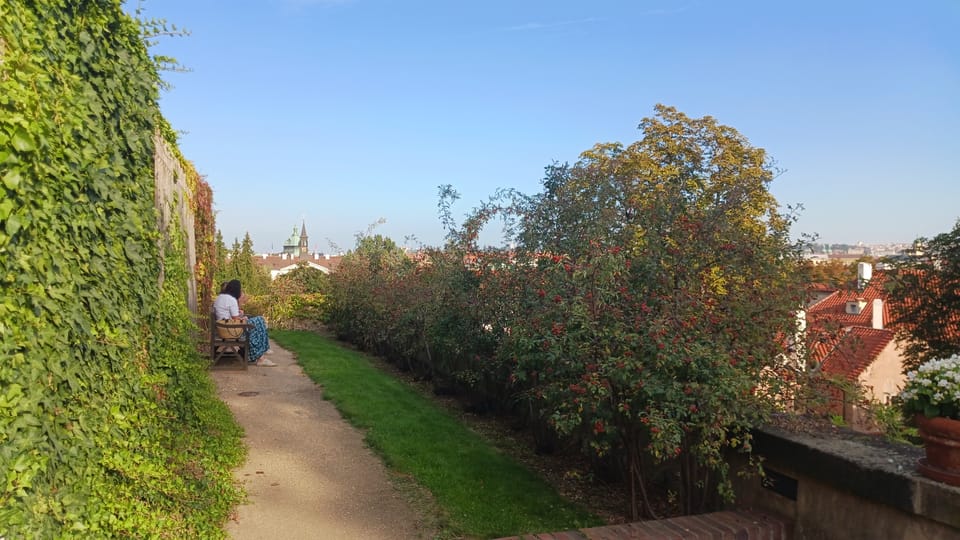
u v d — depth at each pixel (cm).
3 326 270
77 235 345
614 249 477
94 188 367
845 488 353
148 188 512
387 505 538
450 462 651
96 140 376
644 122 2489
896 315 1755
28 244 290
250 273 3166
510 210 786
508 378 762
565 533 396
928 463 320
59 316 317
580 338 450
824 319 453
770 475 418
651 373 412
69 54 356
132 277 451
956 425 300
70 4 364
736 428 409
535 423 732
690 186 605
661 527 399
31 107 291
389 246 1916
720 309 446
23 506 277
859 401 439
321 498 545
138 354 468
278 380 1047
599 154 2367
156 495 425
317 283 2172
